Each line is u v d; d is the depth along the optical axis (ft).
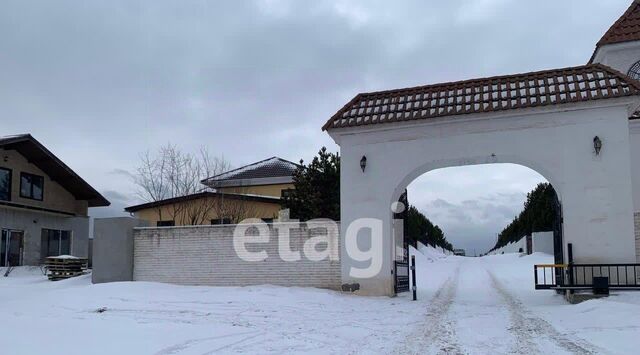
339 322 36.78
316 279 54.85
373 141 53.47
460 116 49.67
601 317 35.50
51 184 107.55
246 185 106.11
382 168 52.90
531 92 49.03
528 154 48.16
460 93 52.42
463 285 70.28
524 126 48.65
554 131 47.78
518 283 73.00
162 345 27.89
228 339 30.01
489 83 52.42
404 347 27.94
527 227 176.04
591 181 46.24
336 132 54.08
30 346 27.40
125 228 61.21
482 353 26.37
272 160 125.29
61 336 30.58
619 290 43.93
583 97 46.37
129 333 31.86
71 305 45.52
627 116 46.06
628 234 44.96
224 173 114.83
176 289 54.44
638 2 69.67
